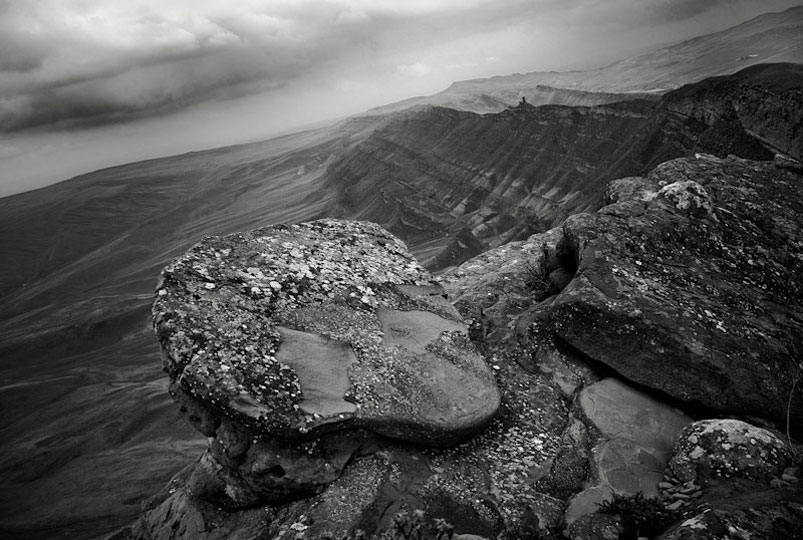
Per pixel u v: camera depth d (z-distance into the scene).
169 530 7.89
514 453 7.71
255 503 7.36
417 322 9.17
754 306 9.14
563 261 11.89
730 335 8.35
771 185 12.66
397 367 8.00
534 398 8.74
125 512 49.38
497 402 8.17
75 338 130.25
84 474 59.62
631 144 81.56
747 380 7.78
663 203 11.38
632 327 8.55
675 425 7.84
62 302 174.50
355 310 8.92
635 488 6.78
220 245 9.23
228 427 7.16
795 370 8.04
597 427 7.96
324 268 9.59
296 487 7.01
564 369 9.14
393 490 6.83
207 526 7.46
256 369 7.20
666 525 5.66
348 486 6.88
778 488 5.61
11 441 74.69
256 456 7.03
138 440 66.19
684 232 10.59
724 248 10.38
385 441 7.45
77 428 72.56
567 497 7.02
